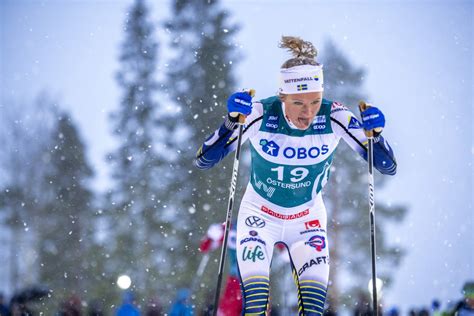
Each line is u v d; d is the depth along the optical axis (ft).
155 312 40.47
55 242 74.95
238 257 15.21
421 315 35.47
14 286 73.15
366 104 15.15
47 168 84.79
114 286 64.23
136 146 76.69
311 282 14.94
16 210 79.41
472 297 24.39
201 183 67.72
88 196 83.20
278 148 15.07
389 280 71.31
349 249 72.28
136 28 85.15
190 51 79.30
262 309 14.42
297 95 14.58
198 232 65.36
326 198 72.54
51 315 56.75
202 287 58.59
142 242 68.90
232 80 77.77
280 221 15.76
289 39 15.52
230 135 15.16
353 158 75.00
